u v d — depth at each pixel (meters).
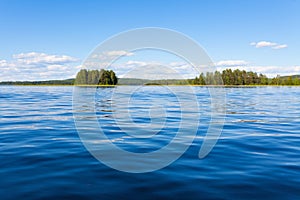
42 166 5.19
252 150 6.60
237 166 5.31
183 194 3.95
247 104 20.89
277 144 7.23
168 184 4.33
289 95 34.94
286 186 4.25
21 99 24.88
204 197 3.85
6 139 7.65
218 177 4.67
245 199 3.78
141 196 3.87
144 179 4.55
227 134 8.62
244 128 9.81
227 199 3.78
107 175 4.73
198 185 4.29
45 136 8.09
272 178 4.61
